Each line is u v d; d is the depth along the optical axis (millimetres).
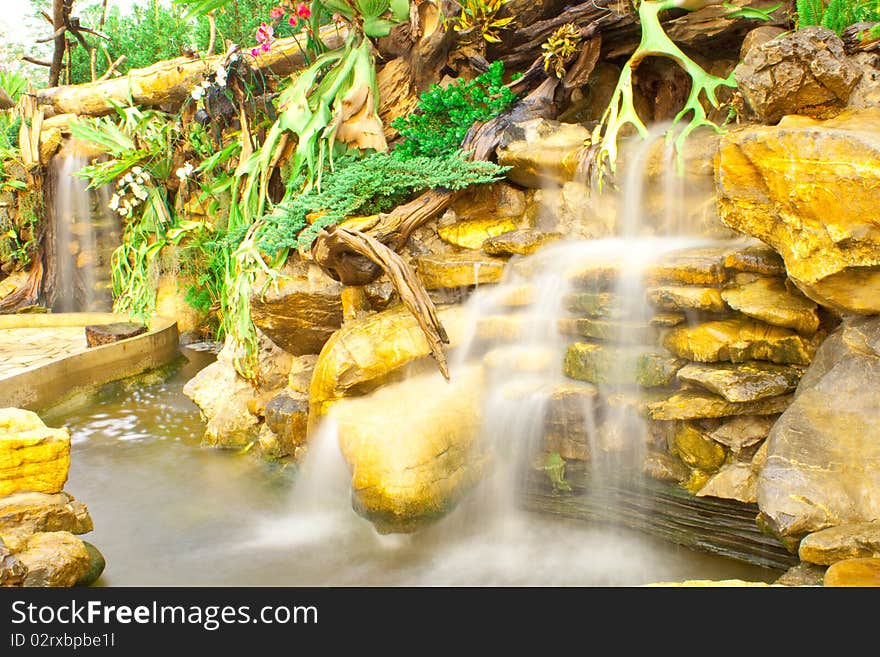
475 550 4961
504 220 6785
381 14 8336
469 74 8094
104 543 5281
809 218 4004
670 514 4793
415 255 6781
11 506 4500
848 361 4090
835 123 4102
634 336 5070
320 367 5879
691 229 5797
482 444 5406
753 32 6191
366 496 5105
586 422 5141
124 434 7812
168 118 12672
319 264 6473
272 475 6602
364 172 6902
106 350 9570
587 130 6785
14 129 14695
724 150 4332
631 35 7156
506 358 5559
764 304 4531
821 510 3715
